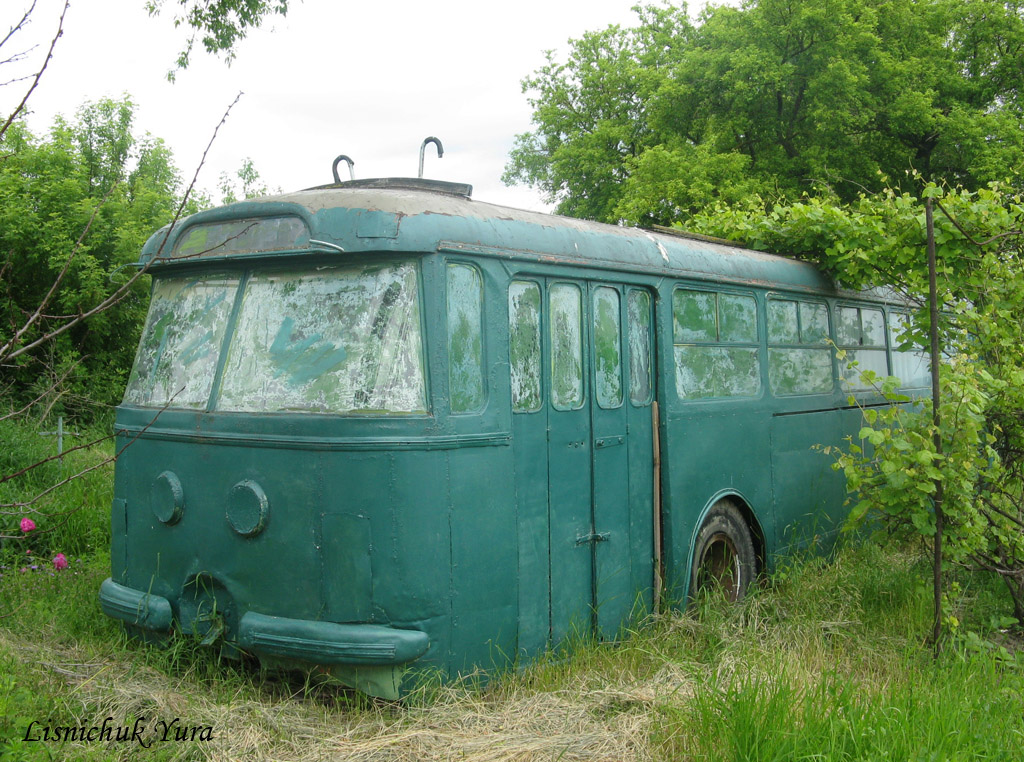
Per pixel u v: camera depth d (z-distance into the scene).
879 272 7.80
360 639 4.34
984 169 18.42
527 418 5.06
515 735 4.18
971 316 6.01
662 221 20.03
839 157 19.83
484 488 4.72
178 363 5.17
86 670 4.90
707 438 6.61
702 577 6.67
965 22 21.33
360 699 4.48
